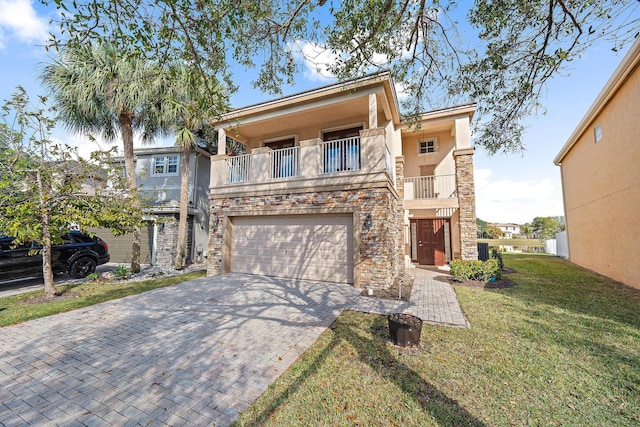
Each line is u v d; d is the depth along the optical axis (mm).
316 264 8289
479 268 8297
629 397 2736
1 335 4312
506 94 4871
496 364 3363
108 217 7215
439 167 12023
